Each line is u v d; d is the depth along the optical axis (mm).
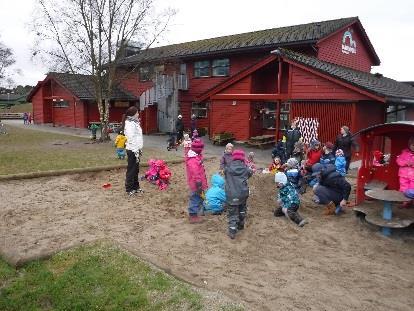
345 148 13164
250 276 5645
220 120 23391
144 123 29375
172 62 29984
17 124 40219
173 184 11227
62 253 6066
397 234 7703
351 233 7684
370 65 30562
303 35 24688
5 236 6879
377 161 10414
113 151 18000
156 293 4797
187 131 29672
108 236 7023
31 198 9414
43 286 5086
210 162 15570
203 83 29016
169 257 6203
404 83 29812
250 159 12508
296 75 18641
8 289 5039
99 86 23547
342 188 8648
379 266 6215
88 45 23859
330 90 17578
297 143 13336
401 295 5266
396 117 20703
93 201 9312
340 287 5418
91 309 4555
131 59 32562
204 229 7594
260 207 9156
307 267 6066
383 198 7426
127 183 9938
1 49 48281
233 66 27359
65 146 20141
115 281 5105
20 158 15047
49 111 39344
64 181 11297
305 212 8969
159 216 8312
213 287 5184
